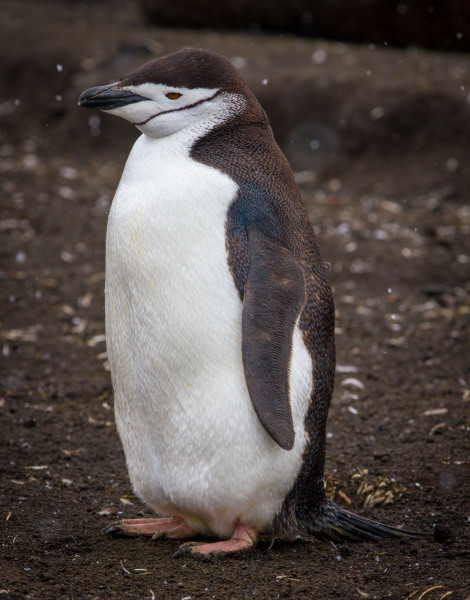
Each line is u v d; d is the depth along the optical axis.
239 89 11.70
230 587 10.61
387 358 20.58
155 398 11.27
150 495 12.02
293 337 10.97
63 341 21.33
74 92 38.25
